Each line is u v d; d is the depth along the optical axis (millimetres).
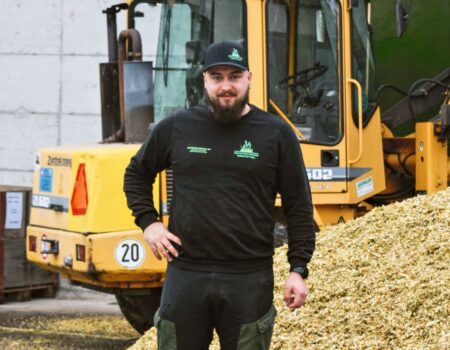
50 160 12703
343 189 13195
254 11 12781
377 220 10664
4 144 19016
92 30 18609
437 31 15383
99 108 18672
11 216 16906
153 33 13391
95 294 17625
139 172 7293
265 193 7035
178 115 7121
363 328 8930
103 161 11852
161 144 7152
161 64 13094
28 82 18891
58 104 18812
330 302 9461
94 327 14820
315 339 9039
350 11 13219
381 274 9555
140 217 7242
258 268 7020
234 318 6969
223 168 6957
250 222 6957
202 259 6977
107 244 11805
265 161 6988
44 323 15133
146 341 10625
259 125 7023
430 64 15391
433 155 14086
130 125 12469
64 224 12336
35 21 18797
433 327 8523
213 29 12812
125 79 12414
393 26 15586
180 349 7062
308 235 7090
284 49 12984
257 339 7031
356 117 13312
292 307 7047
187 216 6977
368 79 13586
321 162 13109
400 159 14648
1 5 18891
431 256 9617
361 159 13391
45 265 12789
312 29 13117
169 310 7047
